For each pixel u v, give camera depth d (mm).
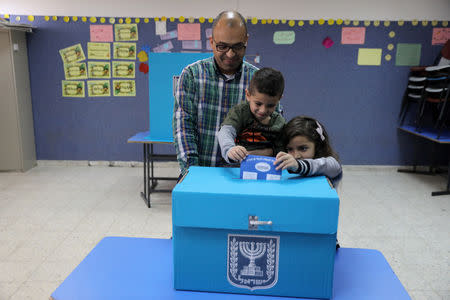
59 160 4391
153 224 2799
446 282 2059
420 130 3768
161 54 2949
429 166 4305
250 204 777
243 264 835
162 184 3791
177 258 854
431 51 4047
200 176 905
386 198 3406
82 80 4191
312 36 4051
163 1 4016
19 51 3977
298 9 4004
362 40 4047
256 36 4055
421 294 1947
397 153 4312
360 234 2654
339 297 866
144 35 4078
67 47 4109
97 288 889
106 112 4277
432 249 2436
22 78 4047
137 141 3023
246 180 875
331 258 808
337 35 4039
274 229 785
